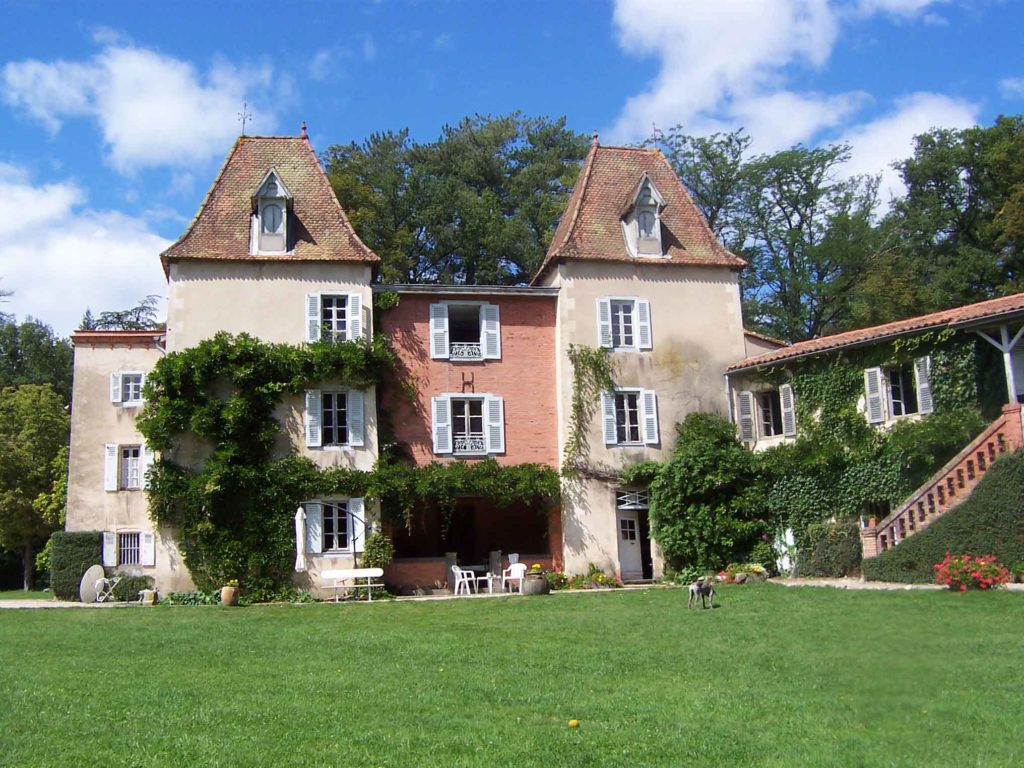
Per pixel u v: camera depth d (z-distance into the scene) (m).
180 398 25.84
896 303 41.44
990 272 41.72
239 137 29.78
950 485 21.30
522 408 28.81
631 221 30.28
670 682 11.34
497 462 28.00
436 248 45.69
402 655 14.17
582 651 14.03
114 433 29.19
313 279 27.55
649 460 28.70
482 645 15.05
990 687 10.11
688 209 31.66
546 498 28.19
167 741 8.80
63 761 8.16
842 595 19.56
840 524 25.27
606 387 28.80
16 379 55.84
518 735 8.88
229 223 27.94
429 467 27.33
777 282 46.81
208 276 27.02
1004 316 21.28
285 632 17.53
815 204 47.19
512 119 50.91
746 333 31.27
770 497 27.36
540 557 28.38
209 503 25.31
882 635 13.84
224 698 10.83
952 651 12.20
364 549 26.25
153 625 19.08
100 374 29.53
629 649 14.06
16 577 47.34
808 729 8.78
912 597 18.11
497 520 31.44
